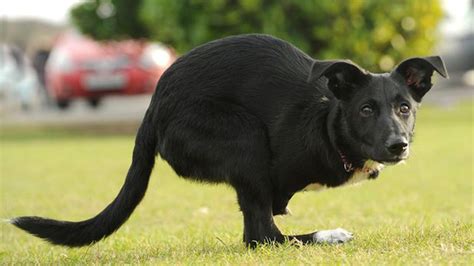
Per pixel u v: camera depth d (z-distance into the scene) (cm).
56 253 1085
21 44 6084
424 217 1263
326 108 984
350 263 840
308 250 923
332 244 974
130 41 3503
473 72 4181
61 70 3594
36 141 3120
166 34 2955
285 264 859
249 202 998
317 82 1002
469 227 1028
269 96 1002
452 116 3553
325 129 980
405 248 901
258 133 992
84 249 1096
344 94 971
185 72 1023
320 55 2894
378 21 2894
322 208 1484
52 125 3569
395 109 955
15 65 4516
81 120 3653
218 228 1230
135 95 3559
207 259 920
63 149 2783
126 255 1009
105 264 945
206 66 1022
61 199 1708
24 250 1137
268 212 1002
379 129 942
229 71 1017
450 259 834
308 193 1670
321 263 848
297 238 1012
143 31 3391
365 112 955
